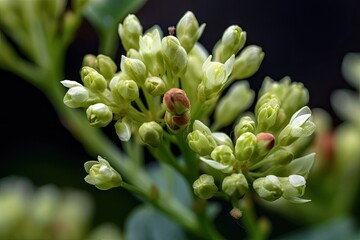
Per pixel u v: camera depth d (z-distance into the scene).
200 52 0.22
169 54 0.20
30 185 0.30
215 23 0.42
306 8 0.43
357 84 0.32
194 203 0.22
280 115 0.21
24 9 0.26
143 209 0.26
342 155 0.29
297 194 0.20
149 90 0.20
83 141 0.26
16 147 0.42
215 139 0.20
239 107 0.23
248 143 0.20
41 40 0.27
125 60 0.20
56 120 0.42
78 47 0.41
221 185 0.21
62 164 0.40
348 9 0.44
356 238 0.27
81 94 0.20
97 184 0.20
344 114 0.31
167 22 0.42
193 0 0.42
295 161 0.20
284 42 0.43
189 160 0.21
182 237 0.26
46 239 0.29
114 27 0.26
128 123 0.20
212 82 0.20
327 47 0.43
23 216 0.29
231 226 0.34
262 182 0.20
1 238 0.29
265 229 0.24
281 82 0.22
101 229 0.30
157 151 0.21
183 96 0.20
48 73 0.27
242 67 0.22
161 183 0.26
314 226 0.29
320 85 0.42
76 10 0.26
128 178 0.26
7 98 0.42
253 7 0.43
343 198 0.29
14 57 0.27
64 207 0.30
